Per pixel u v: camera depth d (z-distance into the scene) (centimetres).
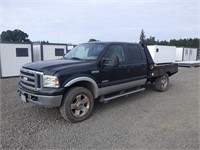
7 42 1262
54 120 401
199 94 659
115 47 486
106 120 404
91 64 414
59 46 1581
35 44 1543
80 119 395
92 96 420
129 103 538
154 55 1770
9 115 426
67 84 363
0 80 1062
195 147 294
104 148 289
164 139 320
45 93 351
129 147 293
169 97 613
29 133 337
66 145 297
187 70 1680
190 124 386
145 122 394
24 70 399
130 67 512
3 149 282
